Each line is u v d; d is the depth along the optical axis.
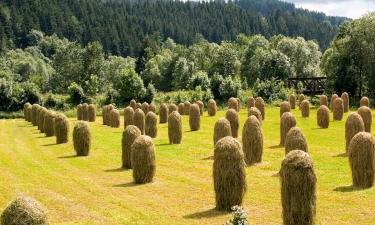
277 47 105.75
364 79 71.69
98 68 112.31
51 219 18.30
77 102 77.62
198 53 122.38
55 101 75.94
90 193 22.30
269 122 51.06
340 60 71.44
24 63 120.00
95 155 32.94
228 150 18.81
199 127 45.78
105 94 82.12
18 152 35.12
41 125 47.62
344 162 28.28
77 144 32.72
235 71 111.06
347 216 17.95
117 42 164.00
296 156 16.30
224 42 122.06
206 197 21.14
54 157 32.59
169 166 28.47
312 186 16.16
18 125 55.75
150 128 40.75
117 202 20.61
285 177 16.28
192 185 23.52
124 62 128.00
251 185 23.02
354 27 71.94
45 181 25.00
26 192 22.61
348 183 22.97
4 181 25.03
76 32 168.88
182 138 40.34
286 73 93.94
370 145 21.80
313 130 43.66
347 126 31.34
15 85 73.81
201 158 30.94
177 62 107.38
